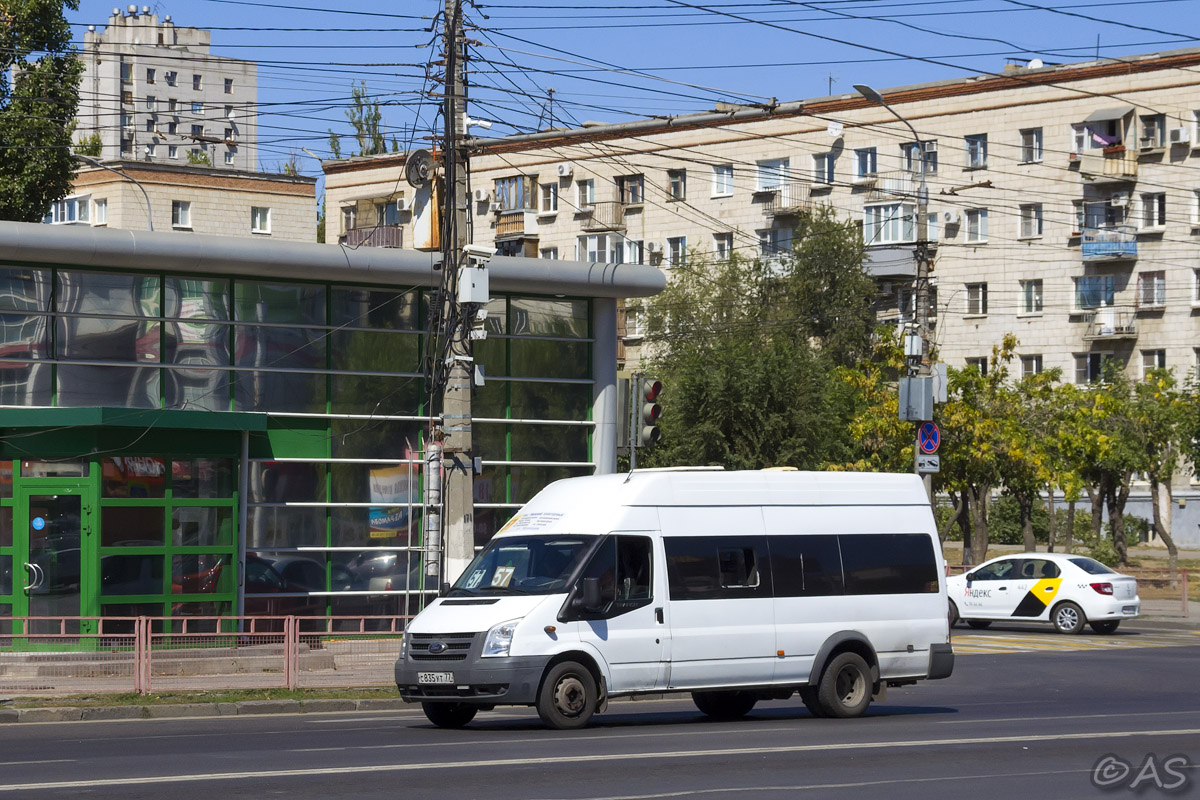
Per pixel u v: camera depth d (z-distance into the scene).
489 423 24.23
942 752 11.76
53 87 30.95
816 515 15.45
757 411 39.91
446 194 18.89
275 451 22.47
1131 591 28.97
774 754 11.57
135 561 21.02
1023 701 17.47
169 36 130.88
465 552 18.33
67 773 10.38
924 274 29.64
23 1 30.47
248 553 22.12
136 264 21.34
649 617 14.22
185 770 10.54
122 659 17.16
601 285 24.47
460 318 18.61
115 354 21.50
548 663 13.66
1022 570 29.55
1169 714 15.30
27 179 30.36
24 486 20.66
